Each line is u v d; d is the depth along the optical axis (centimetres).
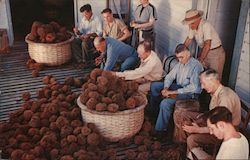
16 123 473
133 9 802
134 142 463
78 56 697
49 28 670
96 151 428
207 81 386
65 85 561
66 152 421
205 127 386
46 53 664
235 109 384
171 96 466
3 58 727
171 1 657
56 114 486
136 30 680
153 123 505
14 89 602
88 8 682
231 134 309
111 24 658
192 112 436
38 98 552
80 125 460
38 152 416
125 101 451
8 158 423
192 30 533
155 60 507
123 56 559
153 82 511
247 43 502
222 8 573
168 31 687
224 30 591
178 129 446
